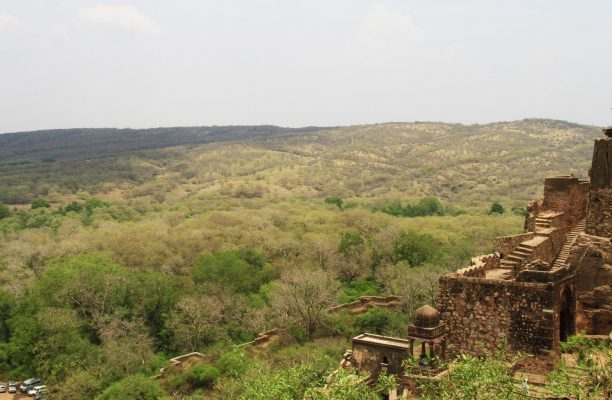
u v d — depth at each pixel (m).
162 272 75.69
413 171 181.12
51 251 85.44
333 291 67.69
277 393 22.70
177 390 50.94
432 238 78.25
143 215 122.50
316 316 61.25
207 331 64.00
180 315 65.62
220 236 92.44
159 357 60.56
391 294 68.75
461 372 18.64
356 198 147.62
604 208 28.11
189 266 82.62
